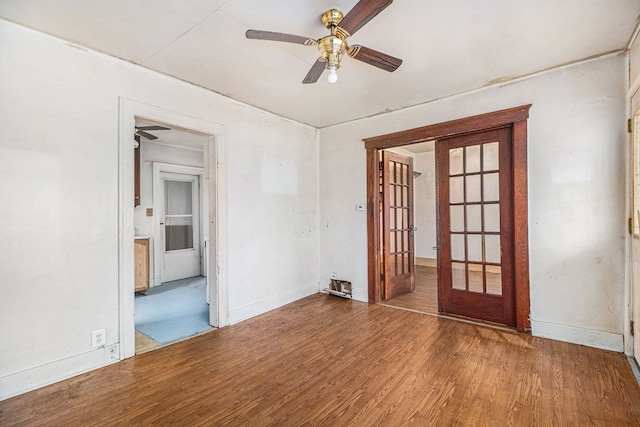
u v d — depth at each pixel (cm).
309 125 429
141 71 256
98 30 205
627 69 237
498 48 232
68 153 217
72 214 219
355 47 188
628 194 235
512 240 297
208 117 305
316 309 365
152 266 501
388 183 412
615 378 205
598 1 181
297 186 410
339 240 421
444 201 341
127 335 244
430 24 201
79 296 221
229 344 270
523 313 283
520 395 189
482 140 314
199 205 582
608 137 246
